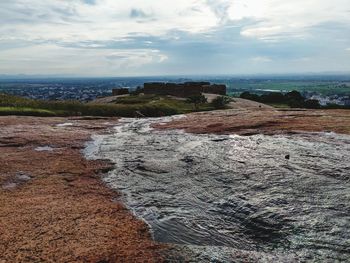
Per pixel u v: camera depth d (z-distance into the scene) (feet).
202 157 104.17
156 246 50.03
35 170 91.91
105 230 55.21
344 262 46.44
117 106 272.92
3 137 137.39
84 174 90.48
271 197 69.26
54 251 47.80
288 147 109.50
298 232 55.21
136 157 108.88
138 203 70.33
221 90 475.31
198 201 71.20
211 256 47.44
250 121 167.94
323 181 75.61
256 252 49.62
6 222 57.26
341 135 122.21
